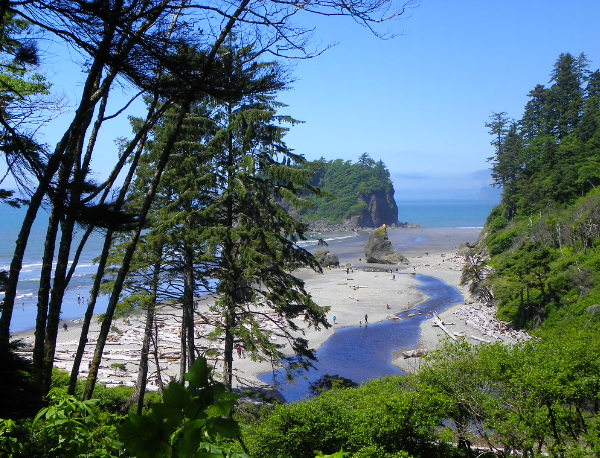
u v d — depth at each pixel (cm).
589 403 1888
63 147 818
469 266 7912
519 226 8062
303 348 2683
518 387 1645
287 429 1623
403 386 2209
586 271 4828
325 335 4944
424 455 1662
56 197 779
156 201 2750
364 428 1602
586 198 6906
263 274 2553
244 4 767
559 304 4706
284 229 2738
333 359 4238
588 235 5684
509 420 1605
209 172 2567
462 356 1877
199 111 2559
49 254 927
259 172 2667
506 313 5203
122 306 2447
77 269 8600
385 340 4797
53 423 411
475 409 1723
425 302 6588
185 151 2580
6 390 607
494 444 2022
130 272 2528
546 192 8169
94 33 709
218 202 2602
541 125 10012
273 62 1003
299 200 2573
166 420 269
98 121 1088
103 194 986
